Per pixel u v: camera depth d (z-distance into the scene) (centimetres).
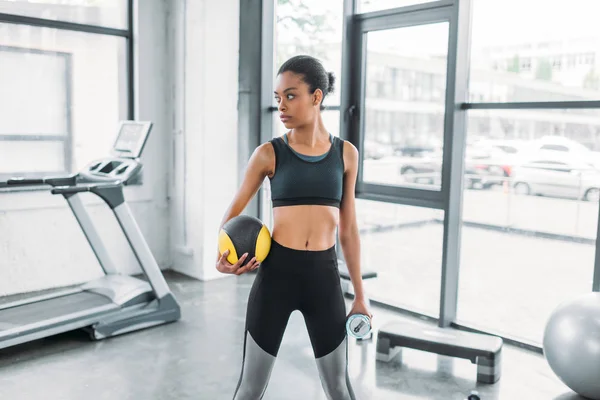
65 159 488
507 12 363
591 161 334
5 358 344
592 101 327
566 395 304
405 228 436
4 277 455
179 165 530
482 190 389
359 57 444
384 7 425
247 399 194
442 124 402
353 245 205
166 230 551
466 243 404
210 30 493
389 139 437
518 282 380
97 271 505
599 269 329
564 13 337
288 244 188
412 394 304
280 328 191
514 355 361
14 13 447
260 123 525
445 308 398
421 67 409
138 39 510
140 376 321
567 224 351
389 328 351
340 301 195
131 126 407
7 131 455
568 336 290
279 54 519
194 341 374
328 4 464
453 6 373
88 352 354
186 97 515
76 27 480
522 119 362
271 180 192
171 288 492
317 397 297
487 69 377
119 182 376
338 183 192
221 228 187
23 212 459
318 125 193
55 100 478
